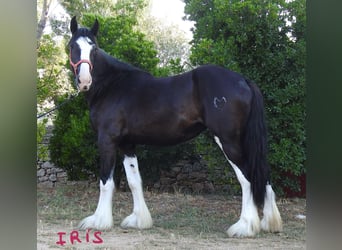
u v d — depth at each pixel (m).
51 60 9.20
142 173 6.36
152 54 6.41
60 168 7.00
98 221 4.17
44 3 11.68
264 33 5.35
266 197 3.94
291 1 5.55
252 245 3.50
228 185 6.52
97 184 6.85
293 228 4.19
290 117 5.37
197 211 5.11
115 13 12.85
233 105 3.73
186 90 3.93
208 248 3.40
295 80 5.44
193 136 4.13
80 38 4.07
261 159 3.74
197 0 6.21
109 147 4.18
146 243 3.60
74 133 6.22
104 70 4.30
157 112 3.99
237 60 5.50
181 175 6.91
